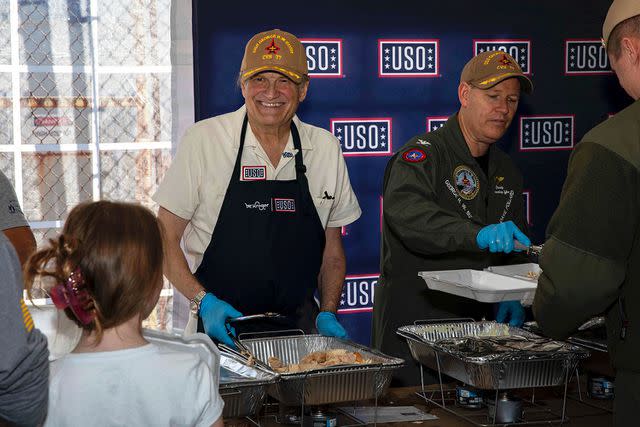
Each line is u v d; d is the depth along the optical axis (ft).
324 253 8.39
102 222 4.09
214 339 7.13
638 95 5.13
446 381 7.77
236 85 11.27
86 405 4.06
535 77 12.67
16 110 10.51
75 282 3.98
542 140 12.82
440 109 12.28
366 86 11.92
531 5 12.51
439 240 7.72
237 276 7.68
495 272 8.11
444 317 8.88
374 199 12.12
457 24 12.21
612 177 4.74
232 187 7.69
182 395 4.24
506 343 6.45
